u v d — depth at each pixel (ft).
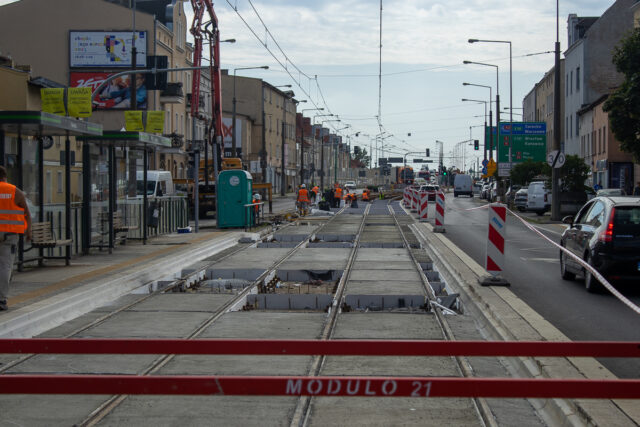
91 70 190.80
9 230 32.12
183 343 13.93
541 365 21.88
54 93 54.60
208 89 247.50
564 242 48.29
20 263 47.03
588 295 41.22
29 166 49.37
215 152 126.00
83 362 25.29
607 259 40.29
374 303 39.81
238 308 38.99
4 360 25.58
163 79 187.11
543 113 274.98
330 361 25.38
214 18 125.59
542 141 213.46
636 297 40.78
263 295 40.91
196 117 124.67
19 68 80.12
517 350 14.08
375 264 56.90
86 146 58.54
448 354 14.01
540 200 149.38
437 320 33.91
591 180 191.11
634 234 40.34
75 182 85.40
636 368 24.08
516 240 83.51
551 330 27.66
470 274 46.37
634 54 98.27
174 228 89.35
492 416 19.27
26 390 12.96
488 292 38.29
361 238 85.10
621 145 102.99
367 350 13.87
